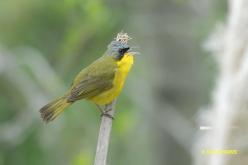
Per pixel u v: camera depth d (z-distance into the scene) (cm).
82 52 1568
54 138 1495
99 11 1448
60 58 1585
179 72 1652
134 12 1598
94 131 1494
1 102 1546
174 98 1667
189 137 1659
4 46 1580
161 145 1728
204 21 1449
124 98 1603
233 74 452
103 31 1523
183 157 1720
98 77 909
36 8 1555
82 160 1401
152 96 1672
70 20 1540
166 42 1641
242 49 456
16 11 1558
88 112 1504
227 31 475
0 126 1506
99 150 696
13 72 1541
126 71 930
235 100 444
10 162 1510
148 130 1723
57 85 1515
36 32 1587
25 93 1534
